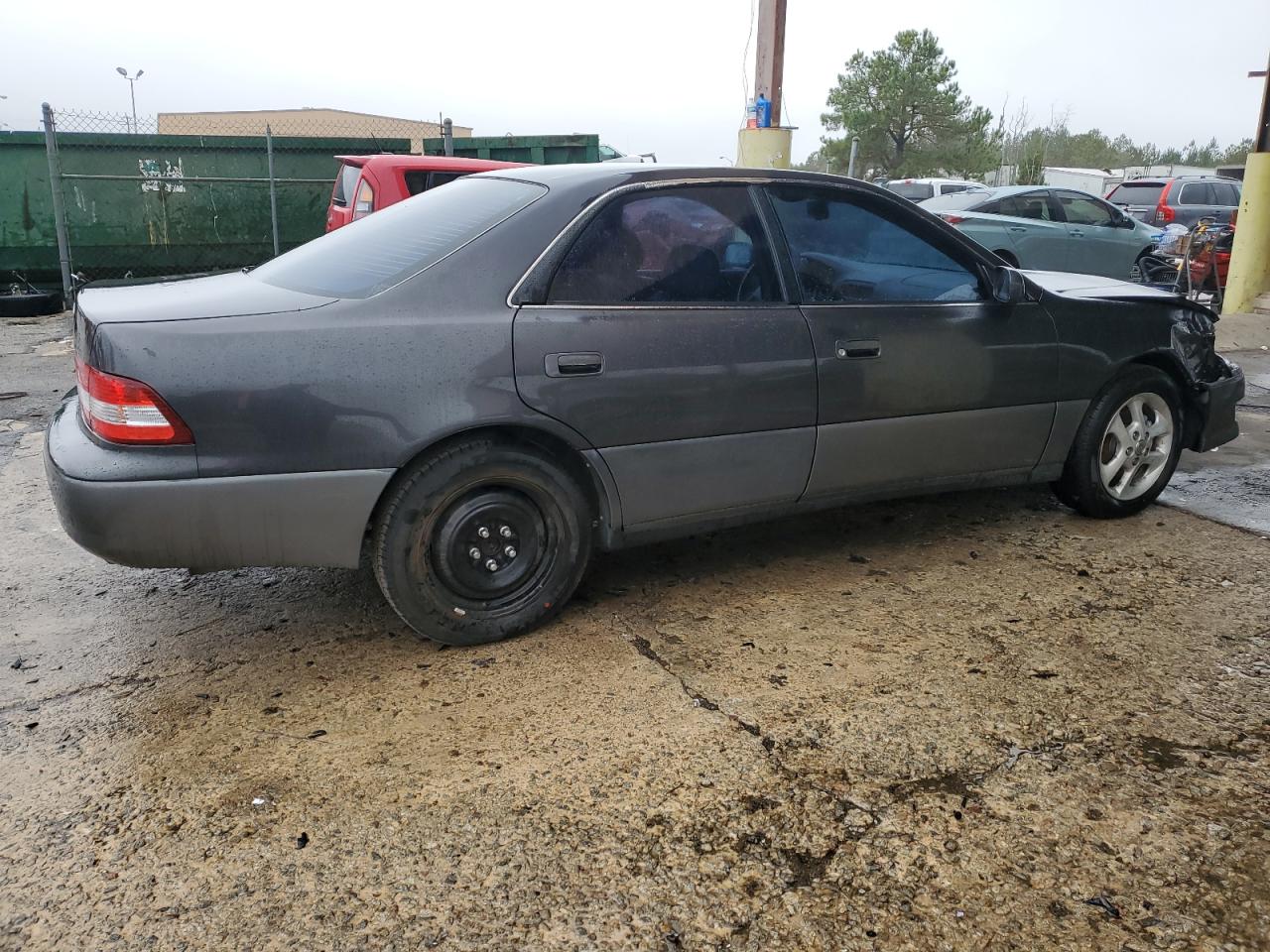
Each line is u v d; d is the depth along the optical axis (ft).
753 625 11.01
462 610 10.26
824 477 11.81
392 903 6.73
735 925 6.55
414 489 9.68
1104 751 8.54
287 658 10.29
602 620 11.12
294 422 9.04
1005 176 146.61
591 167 11.17
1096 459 14.01
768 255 11.29
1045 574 12.49
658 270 10.65
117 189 40.16
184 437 8.77
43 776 8.19
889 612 11.35
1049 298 13.17
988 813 7.68
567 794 7.91
